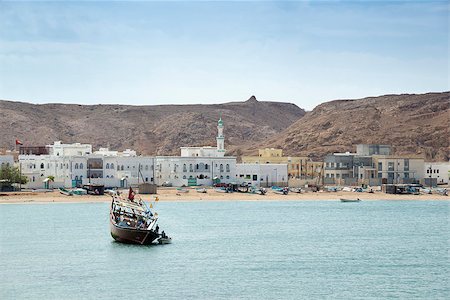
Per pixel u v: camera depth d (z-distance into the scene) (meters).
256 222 181.62
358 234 161.75
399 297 101.31
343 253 134.38
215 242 144.88
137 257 126.12
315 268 119.38
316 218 194.00
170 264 120.50
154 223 141.38
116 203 145.75
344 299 99.94
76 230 159.50
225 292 102.44
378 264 123.56
